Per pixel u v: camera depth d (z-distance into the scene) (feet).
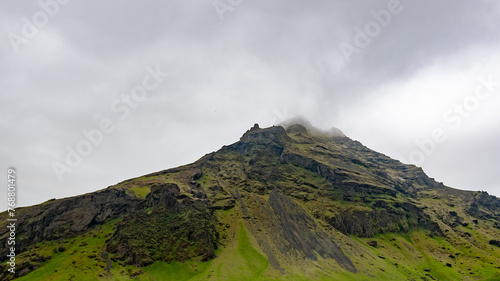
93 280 634.84
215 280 652.07
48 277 636.07
